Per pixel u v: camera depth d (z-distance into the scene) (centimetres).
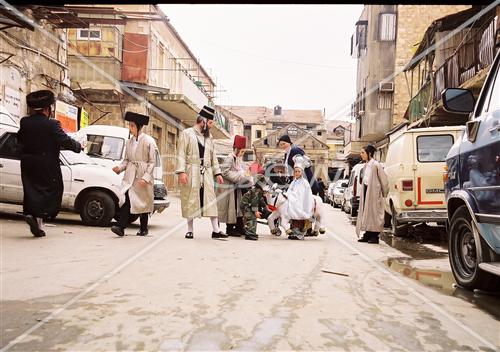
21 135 664
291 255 615
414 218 857
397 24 1992
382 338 290
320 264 553
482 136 418
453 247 477
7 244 612
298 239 812
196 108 1758
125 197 744
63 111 1427
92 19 1367
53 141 665
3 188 886
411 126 1573
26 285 397
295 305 360
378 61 1989
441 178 855
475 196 425
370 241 802
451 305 381
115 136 1170
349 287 432
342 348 271
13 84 1204
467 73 1182
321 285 435
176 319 315
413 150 872
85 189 891
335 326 310
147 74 1636
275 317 326
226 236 789
